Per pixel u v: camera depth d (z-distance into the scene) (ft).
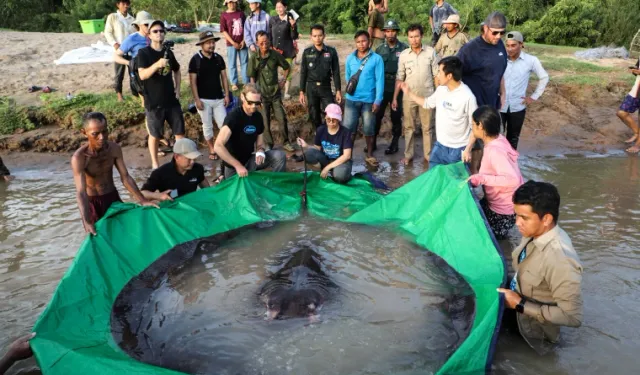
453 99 22.26
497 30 22.74
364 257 19.04
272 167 26.35
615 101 39.58
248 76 30.14
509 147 19.19
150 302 16.03
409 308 15.55
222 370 12.84
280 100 30.50
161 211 20.34
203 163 30.42
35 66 44.06
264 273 17.89
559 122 36.42
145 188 21.67
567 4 79.30
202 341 14.01
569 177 27.94
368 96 29.07
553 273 12.92
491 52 23.56
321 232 21.44
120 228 18.66
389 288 16.76
